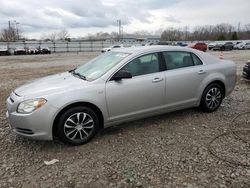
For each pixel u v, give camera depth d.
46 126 3.74
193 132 4.47
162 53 4.73
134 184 3.02
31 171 3.35
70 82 4.17
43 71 14.77
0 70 15.45
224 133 4.41
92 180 3.13
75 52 48.78
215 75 5.25
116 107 4.22
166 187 2.95
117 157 3.65
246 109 5.70
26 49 42.19
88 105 4.05
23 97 3.79
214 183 3.01
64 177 3.21
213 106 5.40
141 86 4.37
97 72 4.39
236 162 3.45
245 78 8.91
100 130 4.57
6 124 5.00
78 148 3.96
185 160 3.53
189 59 5.05
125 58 4.39
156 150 3.83
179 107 4.93
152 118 5.13
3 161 3.60
